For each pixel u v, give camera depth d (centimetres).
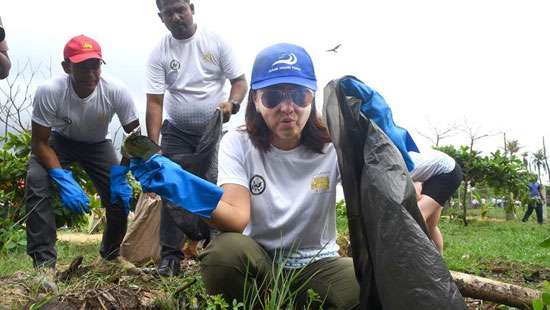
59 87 204
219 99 219
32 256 197
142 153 121
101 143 224
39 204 199
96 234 456
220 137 198
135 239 230
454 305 111
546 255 348
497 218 978
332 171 141
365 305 125
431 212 175
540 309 120
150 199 232
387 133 132
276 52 132
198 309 142
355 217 125
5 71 209
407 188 118
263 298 137
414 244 113
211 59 215
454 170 176
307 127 138
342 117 126
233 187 135
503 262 306
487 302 170
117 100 210
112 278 163
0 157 345
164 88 217
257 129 138
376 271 117
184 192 121
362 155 125
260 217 140
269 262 139
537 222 892
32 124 205
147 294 151
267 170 140
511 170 712
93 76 200
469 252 350
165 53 215
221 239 132
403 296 112
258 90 133
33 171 202
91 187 353
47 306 140
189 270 204
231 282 132
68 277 172
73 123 211
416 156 172
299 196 139
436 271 112
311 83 132
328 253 144
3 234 296
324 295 138
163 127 220
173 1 206
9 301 140
